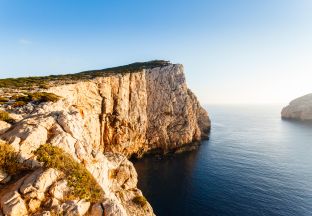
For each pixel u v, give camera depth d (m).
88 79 71.81
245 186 57.12
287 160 80.12
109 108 73.50
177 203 48.31
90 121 57.88
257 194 52.59
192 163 76.00
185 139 94.44
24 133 19.48
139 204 26.56
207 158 81.94
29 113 28.09
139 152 84.31
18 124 21.34
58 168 17.48
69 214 15.01
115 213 16.27
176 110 97.38
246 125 177.88
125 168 30.12
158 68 100.25
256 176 64.19
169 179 61.69
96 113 67.88
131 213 24.67
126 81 82.12
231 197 51.12
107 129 72.56
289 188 55.97
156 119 91.81
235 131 145.25
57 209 14.93
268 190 54.78
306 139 119.19
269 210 45.56
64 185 16.59
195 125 104.38
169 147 91.12
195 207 46.69
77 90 60.34
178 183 58.94
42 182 15.85
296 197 51.06
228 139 117.25
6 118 22.88
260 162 77.50
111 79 76.12
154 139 89.19
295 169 70.44
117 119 75.12
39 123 21.27
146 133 89.19
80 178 17.67
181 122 96.50
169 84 99.94
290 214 44.06
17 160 17.20
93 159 22.06
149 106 92.62
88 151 22.30
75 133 22.56
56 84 58.31
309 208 46.25
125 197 26.66
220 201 49.31
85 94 64.19
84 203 16.27
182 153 88.94
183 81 104.12
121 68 119.19
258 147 99.69
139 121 84.81
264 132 142.12
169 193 53.03
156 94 95.19
